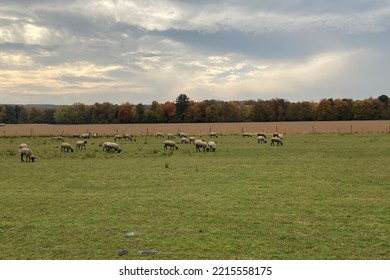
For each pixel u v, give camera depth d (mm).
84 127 132625
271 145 53562
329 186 21891
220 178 24781
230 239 12836
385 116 154125
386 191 20469
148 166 31172
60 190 21438
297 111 162875
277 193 20031
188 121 165500
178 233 13516
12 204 18125
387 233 13383
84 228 14195
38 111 191250
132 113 167875
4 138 78438
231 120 165250
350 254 11508
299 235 13219
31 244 12547
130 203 18078
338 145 51219
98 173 27531
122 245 12375
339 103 157000
